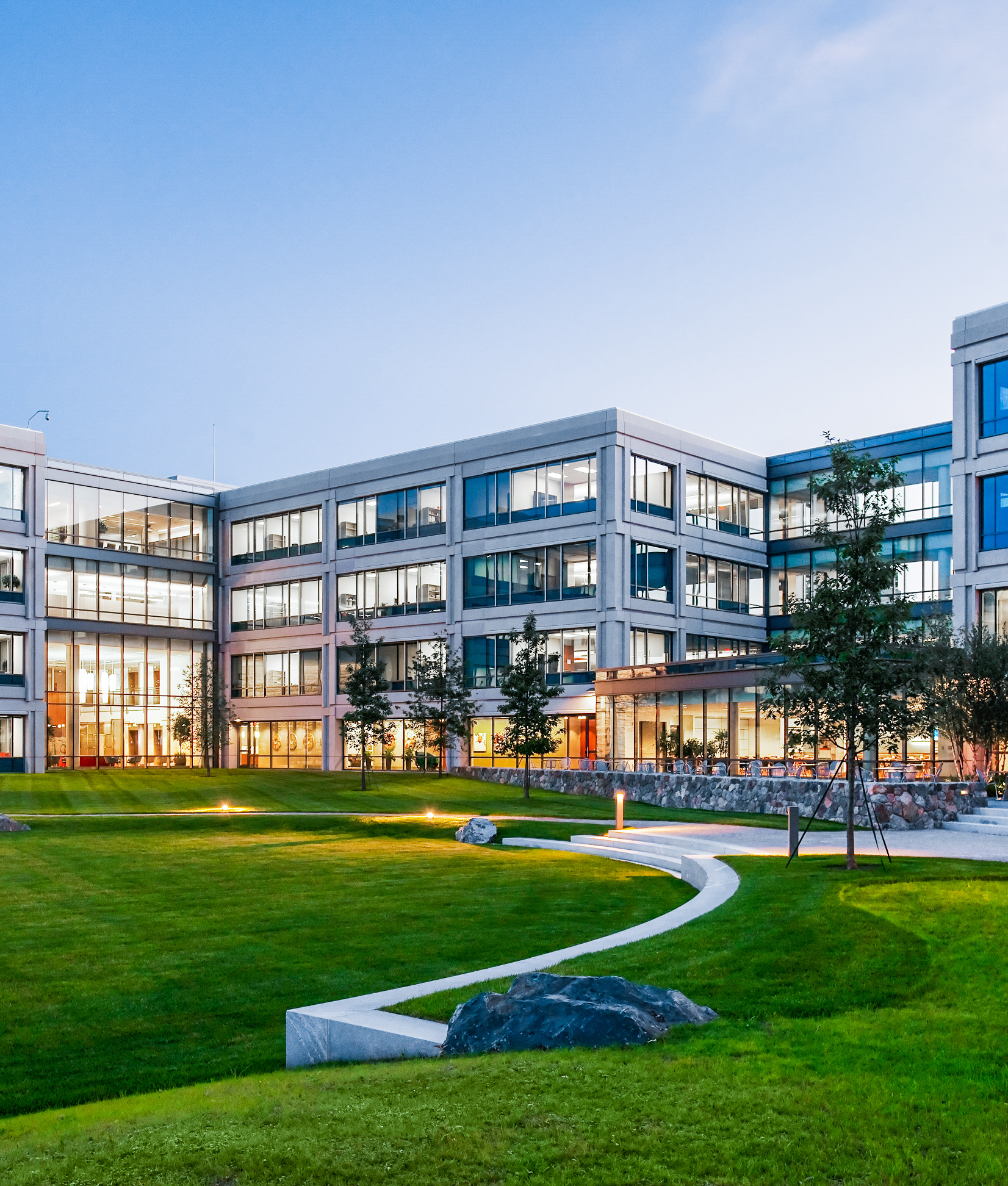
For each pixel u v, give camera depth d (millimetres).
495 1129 7414
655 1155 6941
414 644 58688
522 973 11188
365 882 22875
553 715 51812
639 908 19406
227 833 33000
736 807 35719
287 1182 6797
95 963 15398
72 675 60531
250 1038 12031
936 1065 8484
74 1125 8430
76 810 39188
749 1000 10812
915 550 53969
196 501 68312
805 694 20203
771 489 61156
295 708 64688
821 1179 6605
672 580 53938
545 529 52969
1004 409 39562
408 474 59312
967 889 16031
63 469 60531
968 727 29953
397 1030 10141
